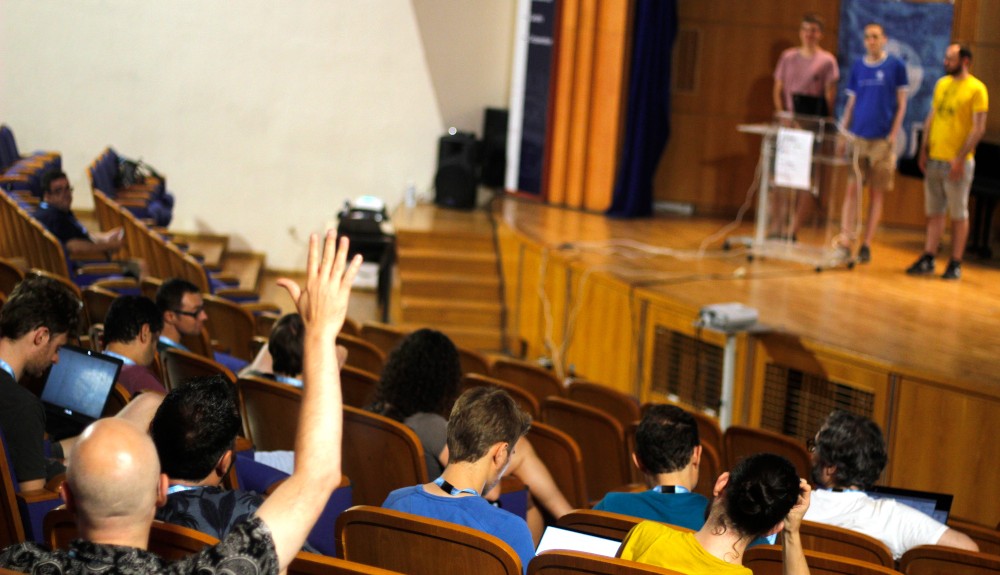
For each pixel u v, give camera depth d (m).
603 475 4.52
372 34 11.56
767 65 11.02
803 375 6.34
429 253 10.09
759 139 11.10
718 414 6.81
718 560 2.25
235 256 11.77
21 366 3.16
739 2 10.95
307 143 11.68
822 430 3.44
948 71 7.81
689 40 11.09
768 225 8.64
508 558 2.18
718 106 11.16
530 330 9.21
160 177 10.95
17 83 11.19
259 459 3.33
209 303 5.99
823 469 3.43
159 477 1.69
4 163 9.23
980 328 6.67
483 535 2.20
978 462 5.52
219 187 11.64
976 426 5.50
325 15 11.47
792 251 8.59
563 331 8.59
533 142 11.27
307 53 11.51
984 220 9.05
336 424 1.57
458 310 9.85
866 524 3.27
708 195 11.31
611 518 2.56
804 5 10.86
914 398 5.73
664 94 10.51
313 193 11.79
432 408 3.60
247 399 3.67
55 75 11.23
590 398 5.34
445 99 11.77
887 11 10.52
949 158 7.91
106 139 11.40
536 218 10.34
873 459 3.37
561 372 8.63
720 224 10.67
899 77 8.41
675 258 8.69
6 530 2.60
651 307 7.39
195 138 11.52
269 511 1.53
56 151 11.34
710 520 2.32
